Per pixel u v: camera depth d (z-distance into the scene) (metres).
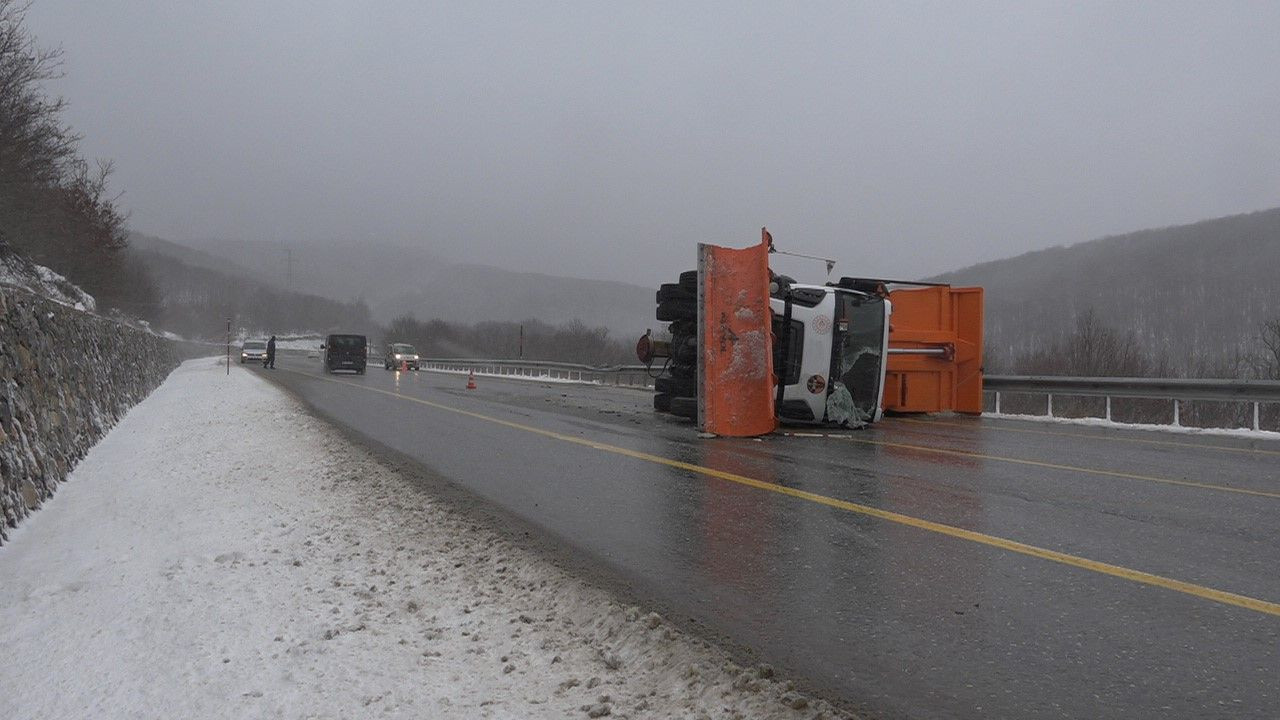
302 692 3.80
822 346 14.70
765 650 4.13
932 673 3.81
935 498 7.96
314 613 4.93
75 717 3.62
